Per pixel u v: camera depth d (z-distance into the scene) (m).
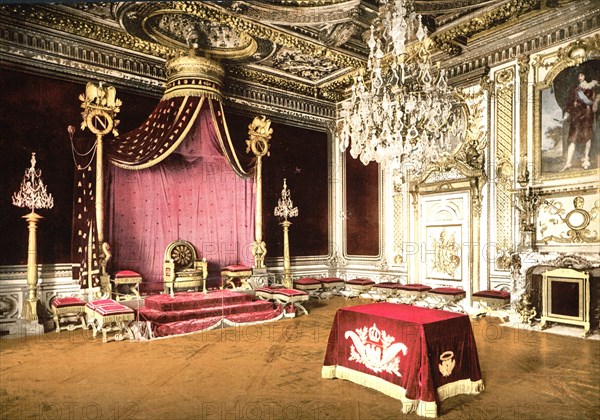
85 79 6.88
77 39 6.74
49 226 6.48
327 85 9.42
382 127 5.39
